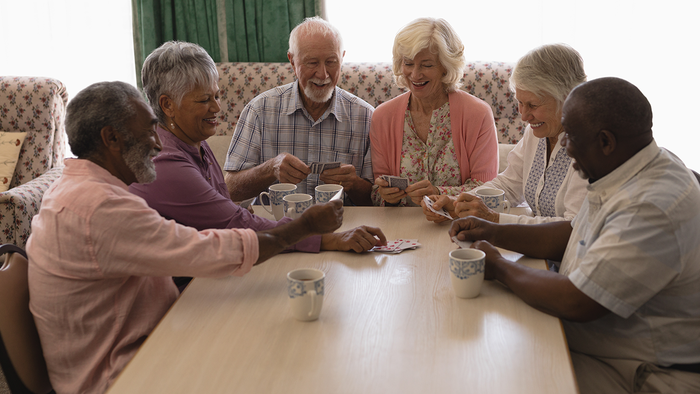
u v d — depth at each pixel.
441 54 1.97
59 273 1.10
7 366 1.10
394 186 1.88
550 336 1.02
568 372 0.90
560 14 3.29
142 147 1.18
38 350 1.19
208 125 1.65
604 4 3.24
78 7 3.64
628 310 1.05
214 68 1.62
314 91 2.12
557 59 1.58
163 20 3.44
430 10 3.42
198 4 3.38
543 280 1.12
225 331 1.07
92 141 1.13
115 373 1.14
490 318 1.09
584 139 1.10
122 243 1.08
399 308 1.14
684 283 1.09
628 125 1.06
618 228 1.05
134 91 1.19
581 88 1.11
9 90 3.22
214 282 1.29
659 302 1.12
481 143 2.10
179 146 1.61
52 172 3.14
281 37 3.39
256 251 1.21
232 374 0.93
